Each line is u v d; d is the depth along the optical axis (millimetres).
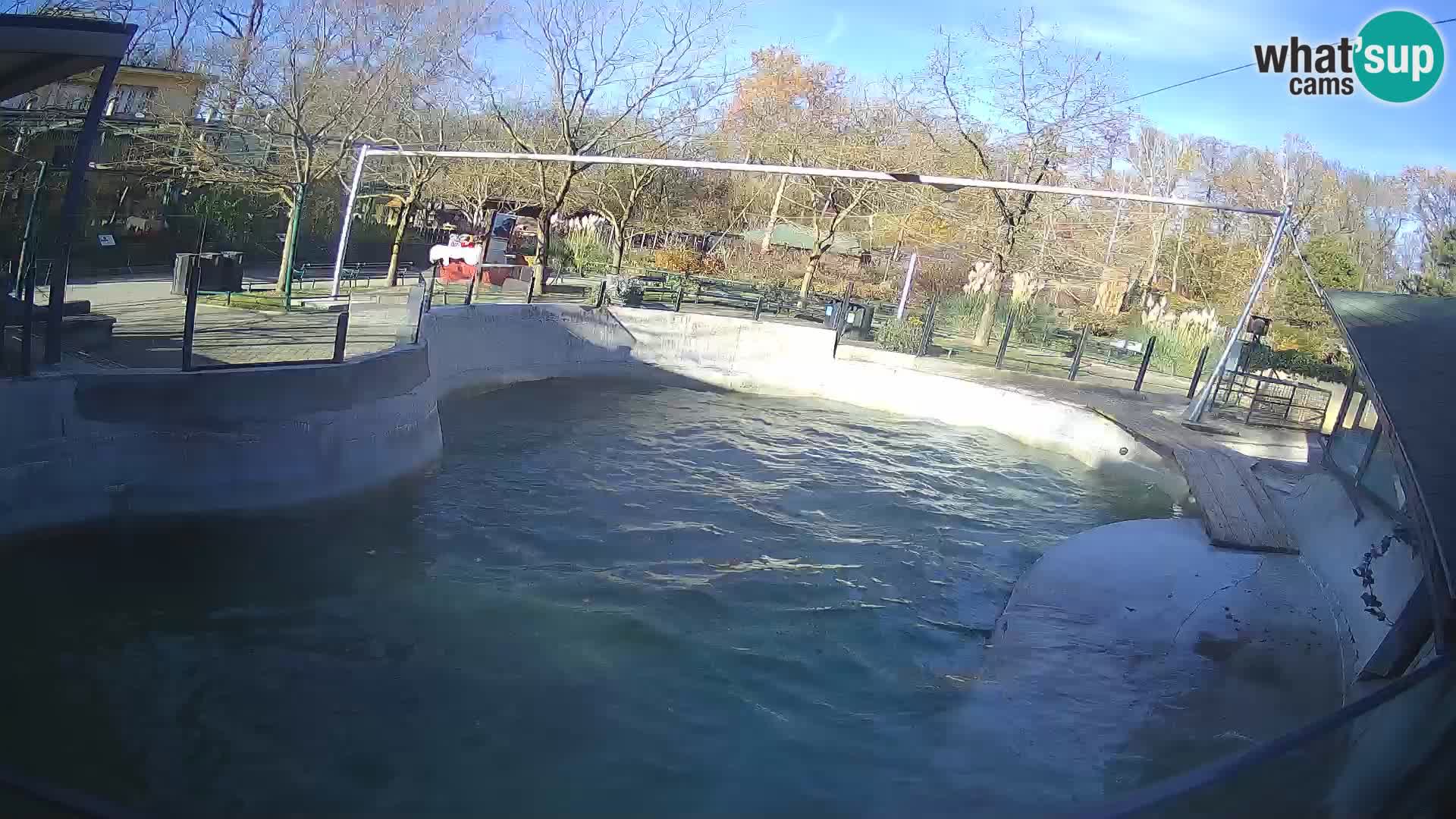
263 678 9242
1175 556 13148
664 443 19797
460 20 25578
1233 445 19969
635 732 9086
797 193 50312
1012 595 11914
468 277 28266
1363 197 50562
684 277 32375
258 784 7719
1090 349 31484
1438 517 6145
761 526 15516
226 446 12320
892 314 32781
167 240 24562
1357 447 12852
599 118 32000
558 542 13742
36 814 3383
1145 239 46688
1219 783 3547
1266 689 9406
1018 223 29672
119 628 9656
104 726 8109
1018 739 8758
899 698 10055
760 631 11578
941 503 17797
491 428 19078
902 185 34281
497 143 32500
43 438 10711
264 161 25094
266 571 11414
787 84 40844
